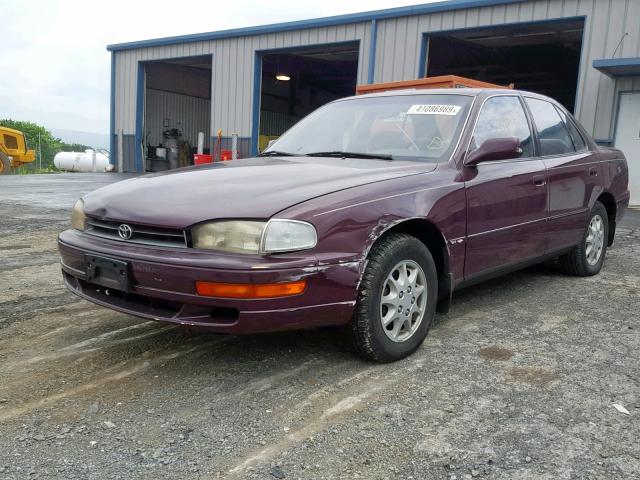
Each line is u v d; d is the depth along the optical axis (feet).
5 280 16.30
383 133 13.02
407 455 7.57
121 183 11.74
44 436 7.94
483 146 11.88
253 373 10.03
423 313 10.97
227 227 9.04
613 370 10.42
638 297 15.40
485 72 71.56
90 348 11.13
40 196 38.32
